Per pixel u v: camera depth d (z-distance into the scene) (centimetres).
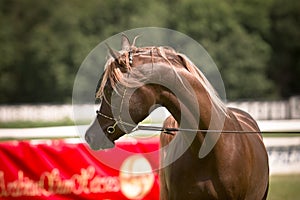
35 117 4797
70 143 1165
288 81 6600
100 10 6184
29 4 6275
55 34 6162
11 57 6162
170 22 6075
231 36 6128
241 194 822
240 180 812
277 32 6731
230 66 6062
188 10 6100
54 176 1147
